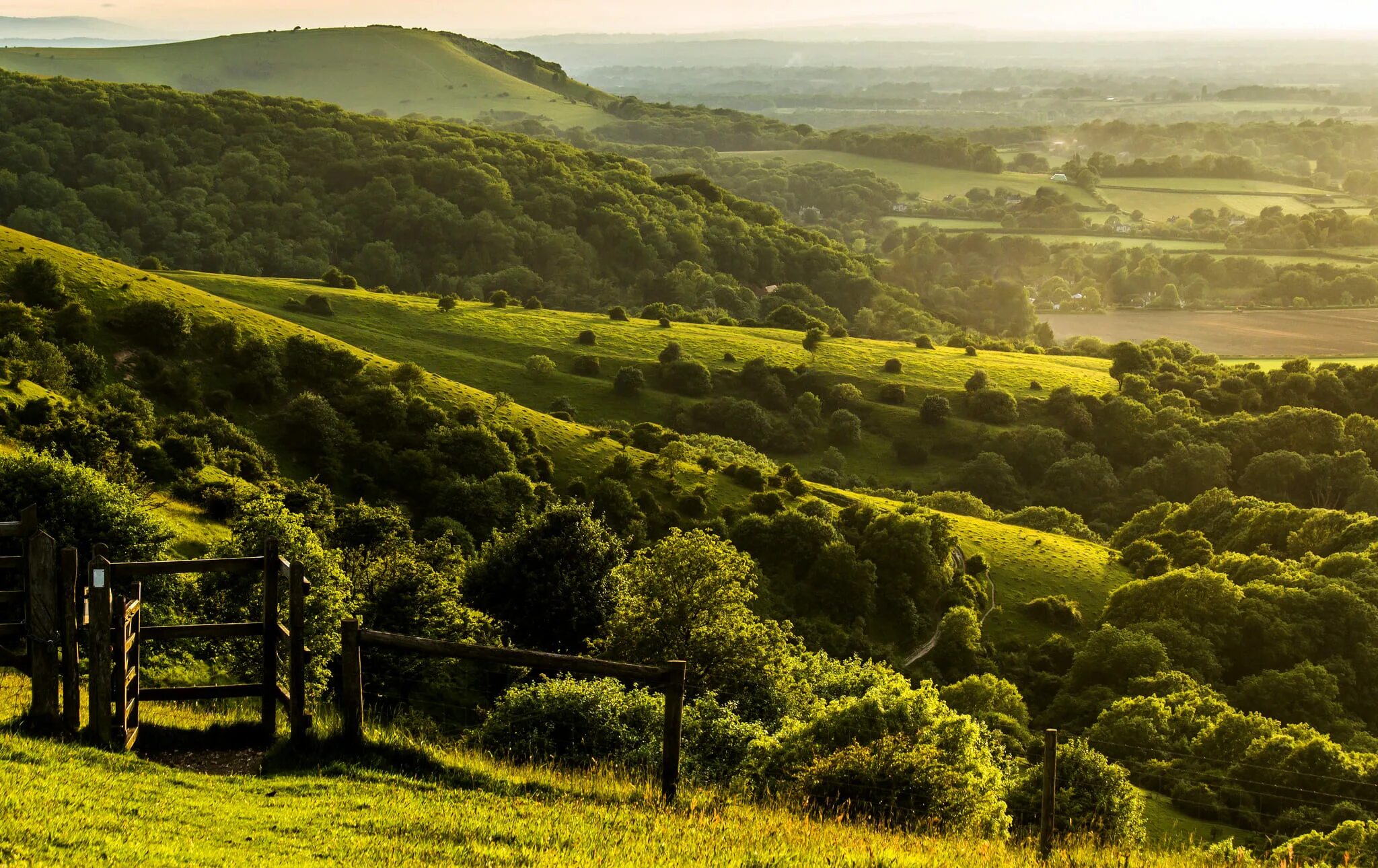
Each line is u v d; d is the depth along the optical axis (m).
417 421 91.38
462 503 78.12
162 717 15.91
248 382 89.81
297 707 14.79
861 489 123.62
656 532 85.00
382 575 38.22
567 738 21.42
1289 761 45.00
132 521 31.83
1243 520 104.81
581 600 50.94
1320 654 75.06
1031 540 97.25
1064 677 73.56
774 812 14.66
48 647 13.73
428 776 14.48
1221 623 75.88
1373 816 38.84
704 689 37.03
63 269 94.31
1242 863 15.30
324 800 12.98
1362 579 82.31
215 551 31.36
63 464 31.77
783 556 82.00
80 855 9.65
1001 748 32.47
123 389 79.69
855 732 21.50
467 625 38.22
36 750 12.69
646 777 15.93
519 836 12.17
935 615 81.00
